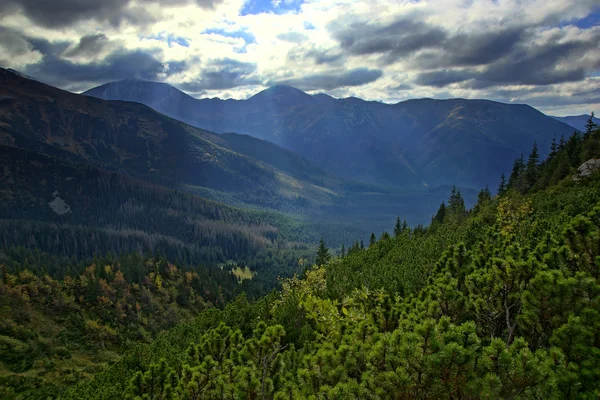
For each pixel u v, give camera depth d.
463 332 8.31
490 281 11.81
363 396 8.52
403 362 8.08
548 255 12.53
